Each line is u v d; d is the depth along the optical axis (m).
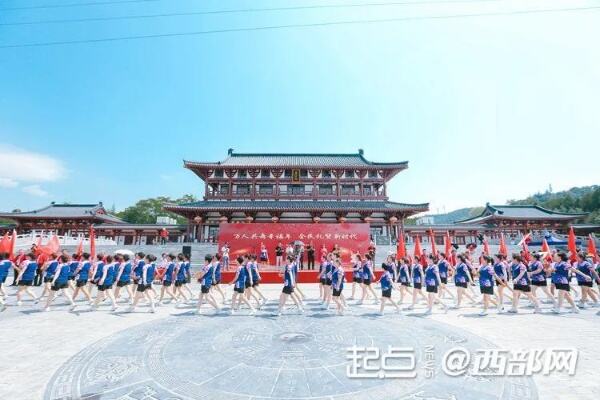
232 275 23.92
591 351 8.84
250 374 7.30
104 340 9.78
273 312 13.91
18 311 13.98
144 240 53.03
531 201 126.81
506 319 12.62
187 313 13.70
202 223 43.97
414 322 12.09
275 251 29.45
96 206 55.81
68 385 6.77
